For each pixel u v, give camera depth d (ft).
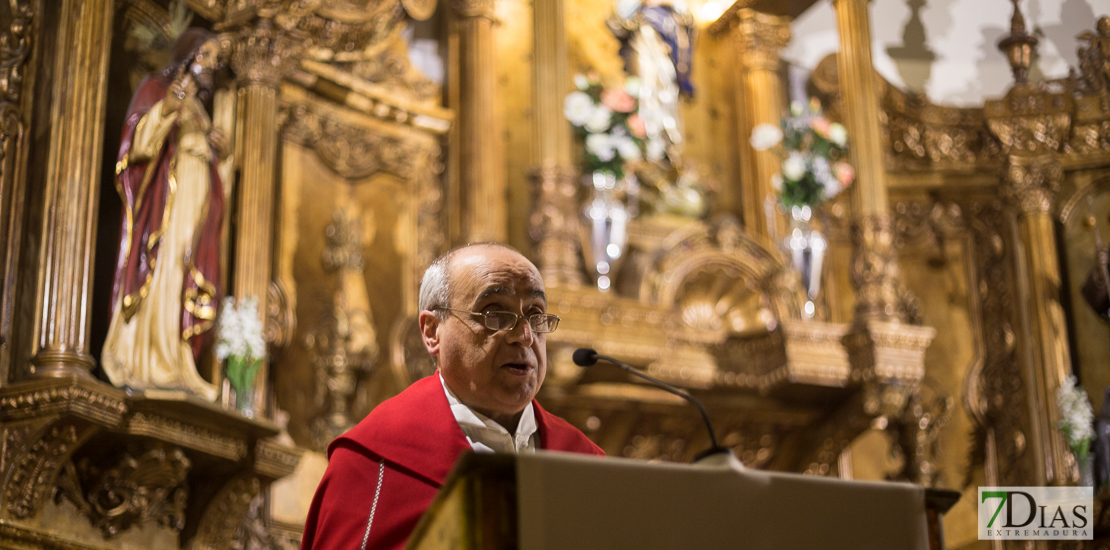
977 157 38.14
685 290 33.60
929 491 8.23
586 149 33.09
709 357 32.94
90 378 20.45
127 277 22.56
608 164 33.04
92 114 22.09
